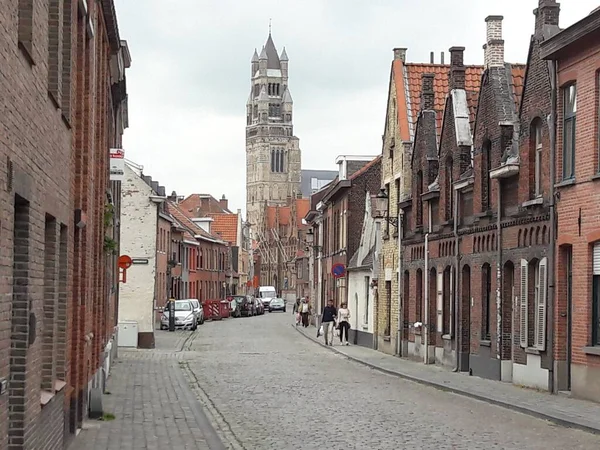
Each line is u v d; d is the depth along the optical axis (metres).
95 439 15.46
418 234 35.94
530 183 24.70
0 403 7.67
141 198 45.19
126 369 30.72
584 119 21.55
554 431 16.77
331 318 46.97
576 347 21.77
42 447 10.47
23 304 9.02
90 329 17.62
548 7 24.33
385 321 41.78
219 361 35.06
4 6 7.22
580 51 21.72
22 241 8.98
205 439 15.75
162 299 66.50
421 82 40.19
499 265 26.67
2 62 7.22
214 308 81.62
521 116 25.28
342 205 56.41
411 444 15.20
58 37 10.75
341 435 16.31
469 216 29.95
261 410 20.16
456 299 30.94
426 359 34.03
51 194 10.67
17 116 7.99
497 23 28.08
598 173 20.89
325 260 64.56
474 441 15.50
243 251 136.25
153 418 18.52
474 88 36.53
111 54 24.31
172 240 73.94
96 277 19.86
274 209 179.88
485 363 27.94
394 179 40.62
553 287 22.97
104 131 22.42
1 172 7.34
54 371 11.63
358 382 27.14
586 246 21.38
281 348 44.06
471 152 30.78
